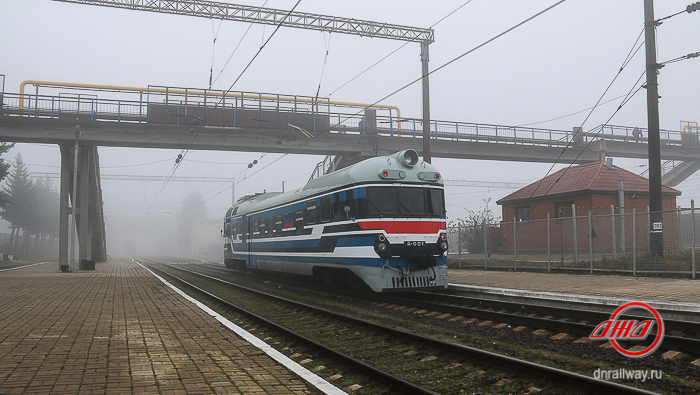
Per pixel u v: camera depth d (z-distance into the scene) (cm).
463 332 874
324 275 1526
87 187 3069
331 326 949
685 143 4069
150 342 766
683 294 1041
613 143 3778
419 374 612
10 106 2717
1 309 1131
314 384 539
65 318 1005
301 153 3225
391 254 1242
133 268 3203
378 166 1304
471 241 2850
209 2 2247
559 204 2608
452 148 3350
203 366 618
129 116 2847
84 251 3084
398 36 2220
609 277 1467
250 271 2548
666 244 1709
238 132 3000
